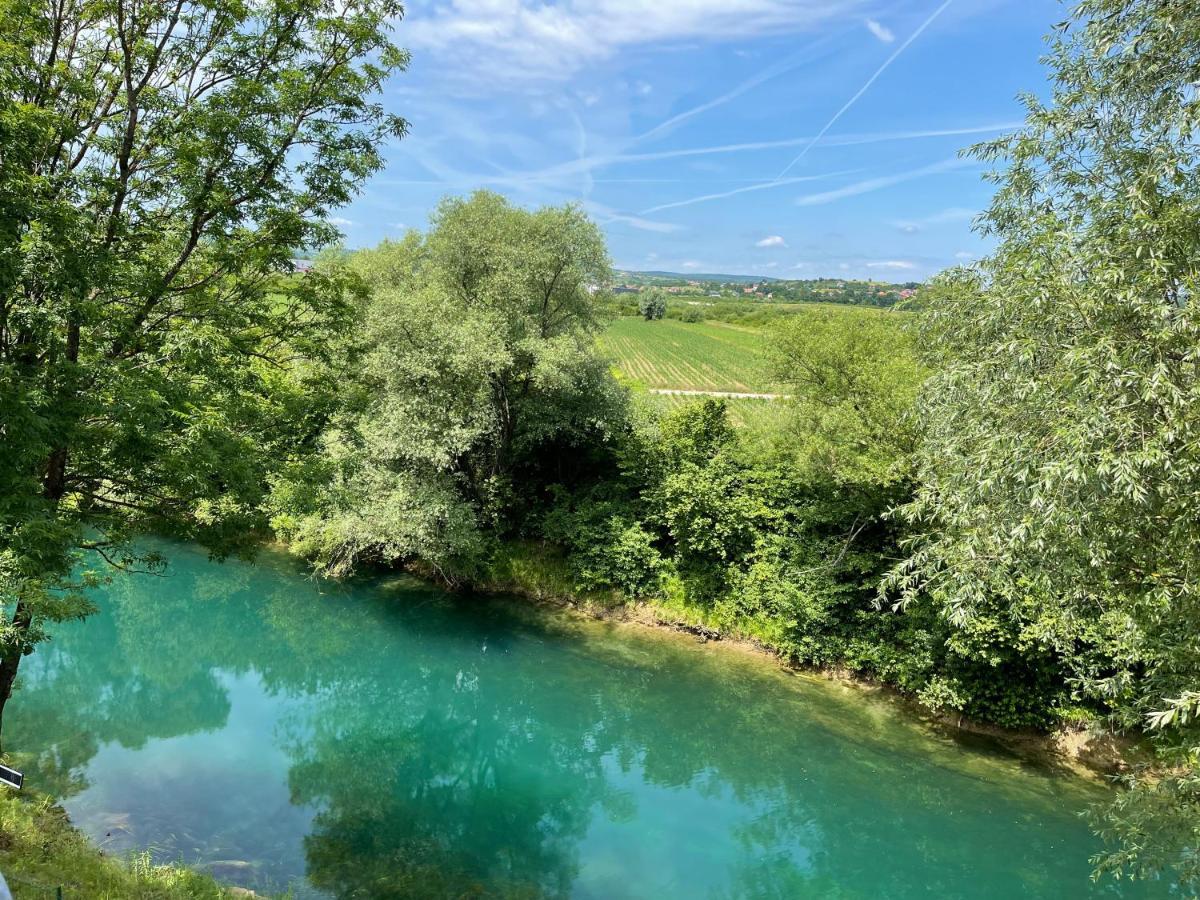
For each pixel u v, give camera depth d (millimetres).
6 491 8477
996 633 17047
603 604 25734
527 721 19656
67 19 10383
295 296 13461
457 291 27625
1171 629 9312
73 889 8773
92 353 10789
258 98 11320
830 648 21641
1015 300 8500
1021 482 8164
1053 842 14602
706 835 15016
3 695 10656
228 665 22234
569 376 24547
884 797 16281
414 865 13188
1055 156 9203
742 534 24094
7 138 8148
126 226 10820
